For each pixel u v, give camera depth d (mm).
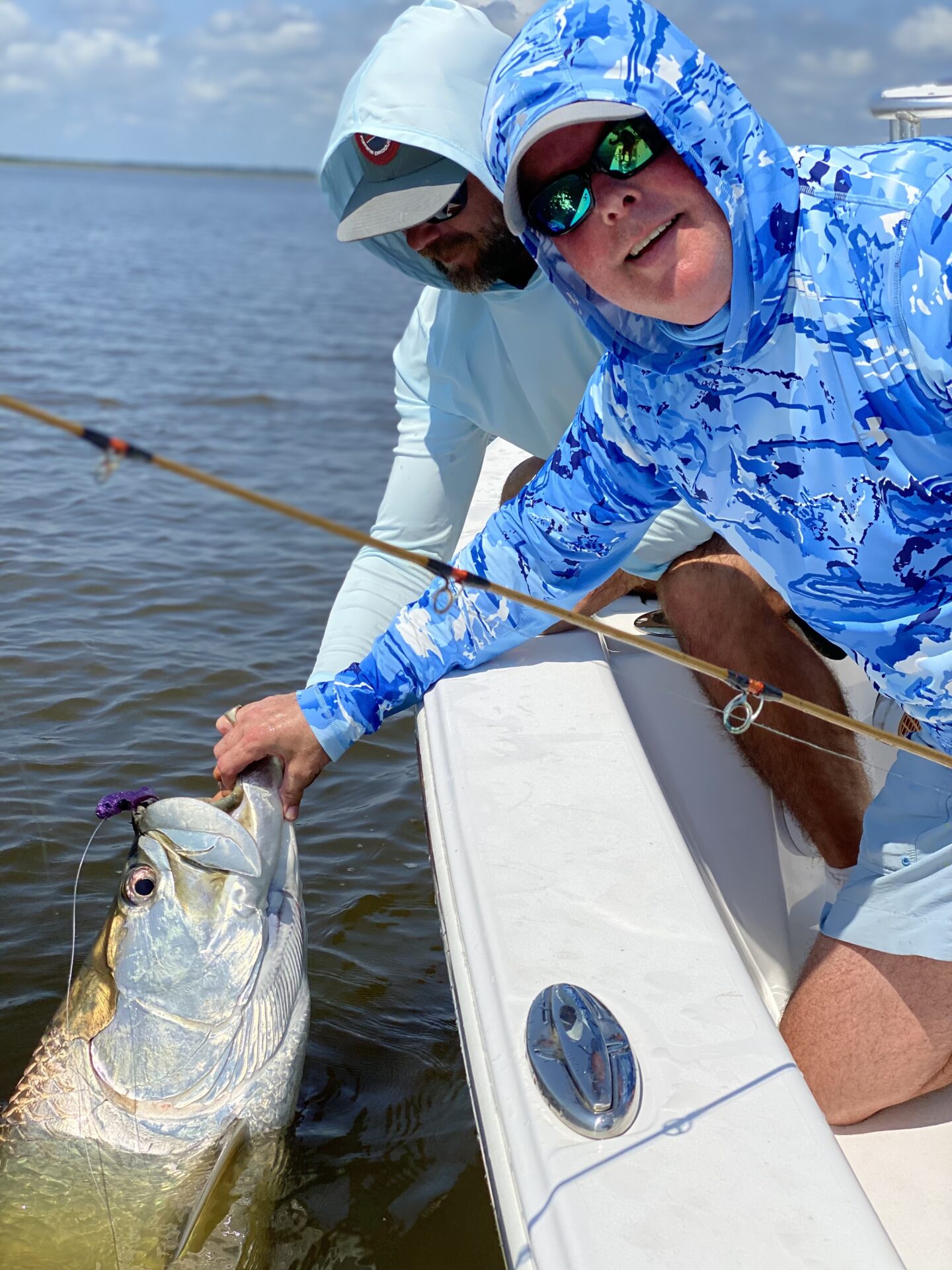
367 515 5887
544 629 1958
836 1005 1602
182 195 119250
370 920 2539
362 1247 1698
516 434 2281
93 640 3848
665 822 1553
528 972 1301
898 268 1211
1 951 2363
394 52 1915
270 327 13750
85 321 12750
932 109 2016
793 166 1234
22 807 2830
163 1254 1672
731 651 2004
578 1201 1046
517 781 1637
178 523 5305
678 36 1209
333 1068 2092
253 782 1944
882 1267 987
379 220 1943
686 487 1560
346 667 2023
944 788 1545
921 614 1414
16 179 148750
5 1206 1692
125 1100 1807
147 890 1854
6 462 6164
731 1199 1045
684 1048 1200
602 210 1251
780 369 1305
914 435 1277
